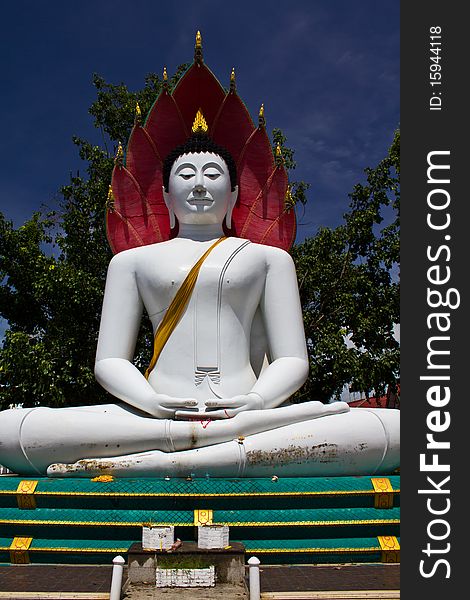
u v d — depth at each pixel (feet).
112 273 28.68
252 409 24.52
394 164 49.57
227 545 17.85
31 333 52.16
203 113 32.76
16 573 19.25
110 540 20.65
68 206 53.01
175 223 31.30
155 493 20.83
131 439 22.93
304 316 49.14
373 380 46.60
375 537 21.09
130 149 32.35
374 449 23.09
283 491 21.04
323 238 50.29
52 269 45.96
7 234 49.65
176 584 16.71
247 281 27.86
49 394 43.16
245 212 32.40
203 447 23.20
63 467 22.43
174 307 27.35
